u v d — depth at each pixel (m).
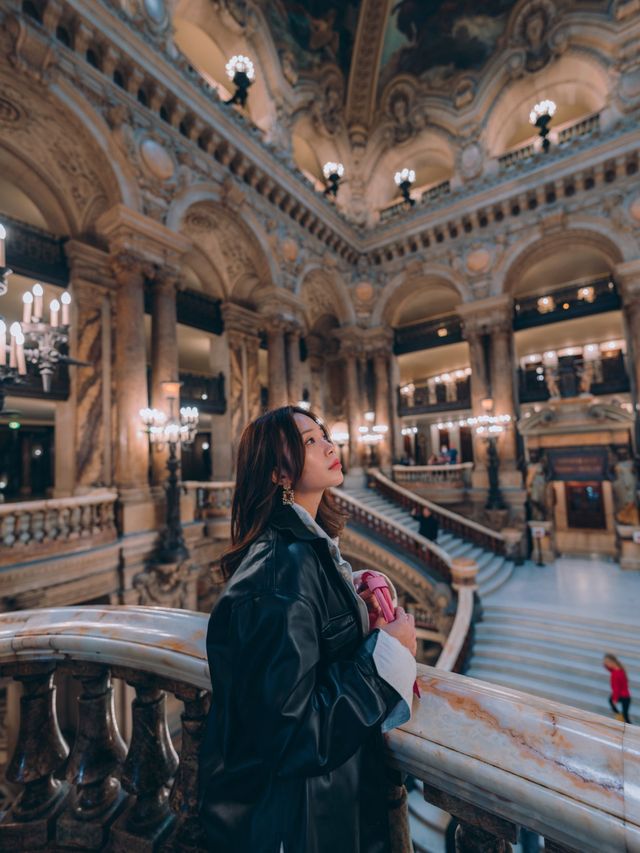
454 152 17.36
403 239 17.55
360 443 18.28
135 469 9.02
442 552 10.69
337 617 0.85
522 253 15.27
